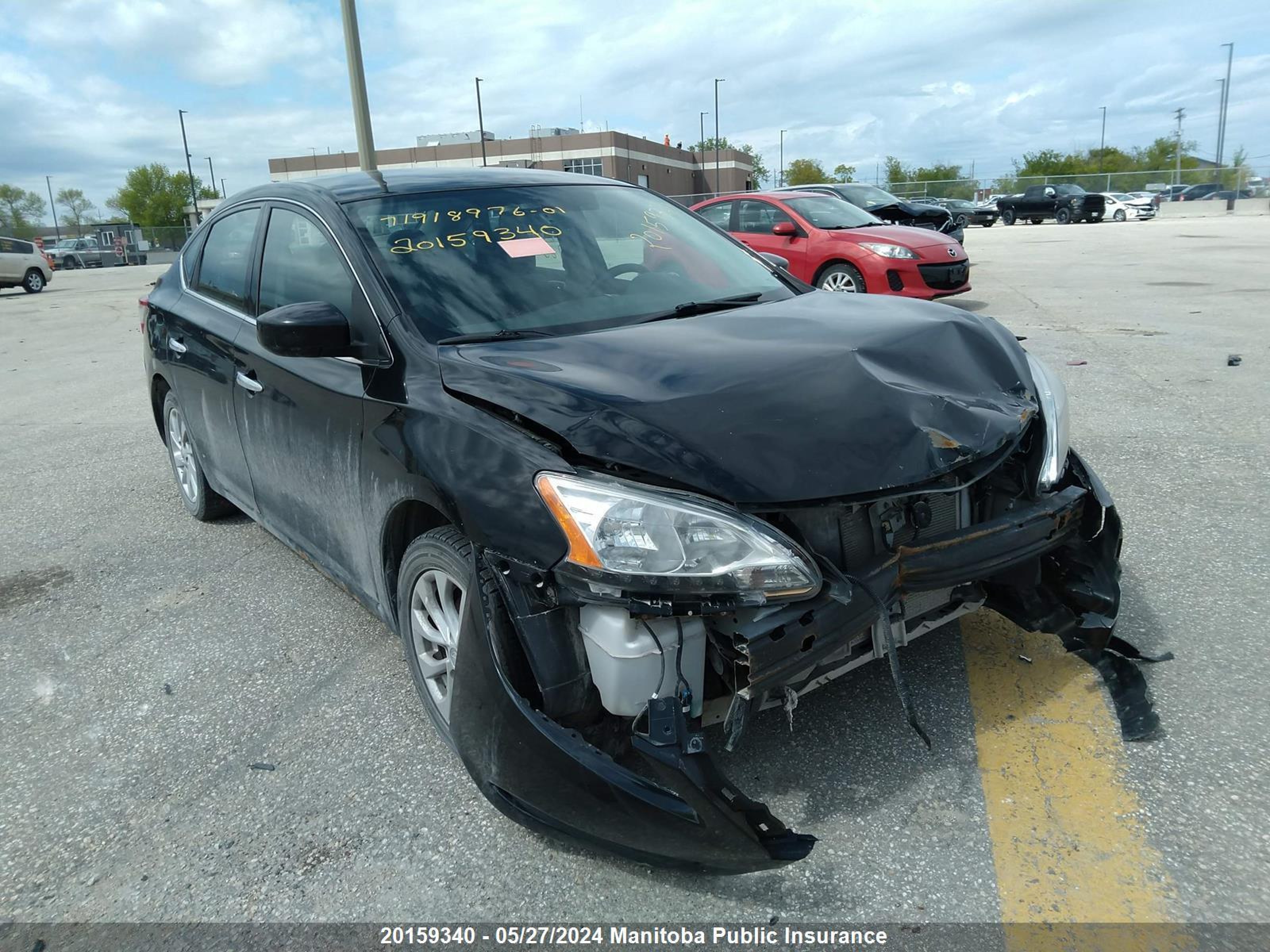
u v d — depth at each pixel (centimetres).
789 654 192
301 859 230
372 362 270
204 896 220
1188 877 204
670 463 198
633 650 196
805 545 204
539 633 205
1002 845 217
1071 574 259
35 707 312
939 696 275
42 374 1016
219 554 438
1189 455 484
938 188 5344
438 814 243
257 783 262
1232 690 271
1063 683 279
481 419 227
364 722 289
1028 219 3884
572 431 208
